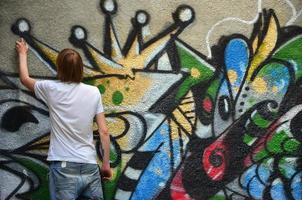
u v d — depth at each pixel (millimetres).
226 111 5301
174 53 5254
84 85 4633
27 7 5113
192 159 5258
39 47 5113
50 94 4570
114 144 5188
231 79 5309
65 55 4574
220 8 5297
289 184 5328
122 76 5199
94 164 4547
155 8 5238
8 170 5078
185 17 5262
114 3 5191
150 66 5230
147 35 5230
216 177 5270
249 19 5324
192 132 5266
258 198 5297
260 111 5336
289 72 5355
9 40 5086
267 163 5324
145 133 5219
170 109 5246
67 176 4426
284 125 5352
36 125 5109
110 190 5176
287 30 5355
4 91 5082
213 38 5293
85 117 4547
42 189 5098
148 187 5207
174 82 5254
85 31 5168
